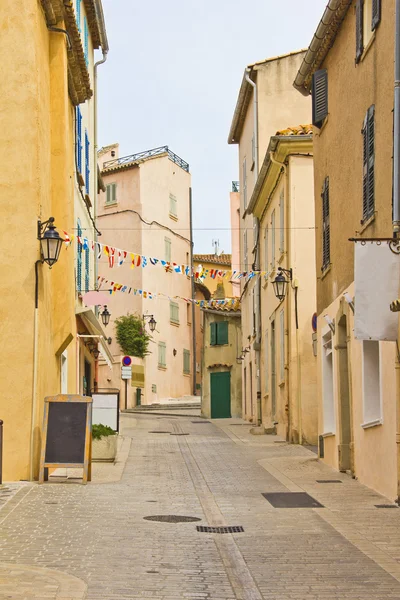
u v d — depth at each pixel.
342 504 14.92
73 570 9.66
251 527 12.68
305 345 27.20
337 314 19.97
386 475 15.73
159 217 59.47
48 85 18.89
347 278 18.97
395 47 14.17
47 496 15.02
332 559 10.48
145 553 10.68
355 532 12.27
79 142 25.47
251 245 40.22
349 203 18.70
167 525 12.66
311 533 12.20
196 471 19.89
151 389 56.75
